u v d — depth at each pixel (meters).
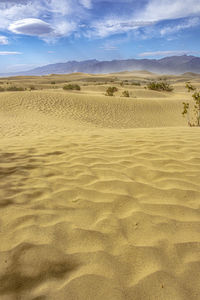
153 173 2.92
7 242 1.76
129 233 1.85
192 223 1.94
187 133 4.93
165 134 4.89
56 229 1.91
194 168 3.00
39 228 1.92
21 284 1.39
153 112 19.03
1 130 8.70
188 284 1.35
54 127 9.79
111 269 1.49
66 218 2.07
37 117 13.51
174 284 1.35
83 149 4.07
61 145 4.45
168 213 2.09
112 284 1.37
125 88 41.31
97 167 3.21
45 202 2.36
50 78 122.88
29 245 1.72
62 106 17.00
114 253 1.63
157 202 2.28
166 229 1.87
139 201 2.31
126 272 1.46
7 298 1.30
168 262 1.53
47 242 1.75
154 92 35.59
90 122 14.15
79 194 2.50
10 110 14.84
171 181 2.68
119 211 2.16
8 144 4.80
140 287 1.34
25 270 1.50
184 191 2.45
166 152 3.62
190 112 18.95
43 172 3.14
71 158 3.63
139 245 1.70
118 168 3.13
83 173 3.04
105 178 2.85
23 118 12.86
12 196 2.47
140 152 3.70
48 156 3.80
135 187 2.59
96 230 1.89
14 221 2.03
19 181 2.86
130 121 16.17
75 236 1.83
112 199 2.37
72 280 1.41
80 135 5.40
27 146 4.51
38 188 2.66
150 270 1.46
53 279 1.42
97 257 1.60
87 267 1.51
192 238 1.75
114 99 20.58
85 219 2.05
